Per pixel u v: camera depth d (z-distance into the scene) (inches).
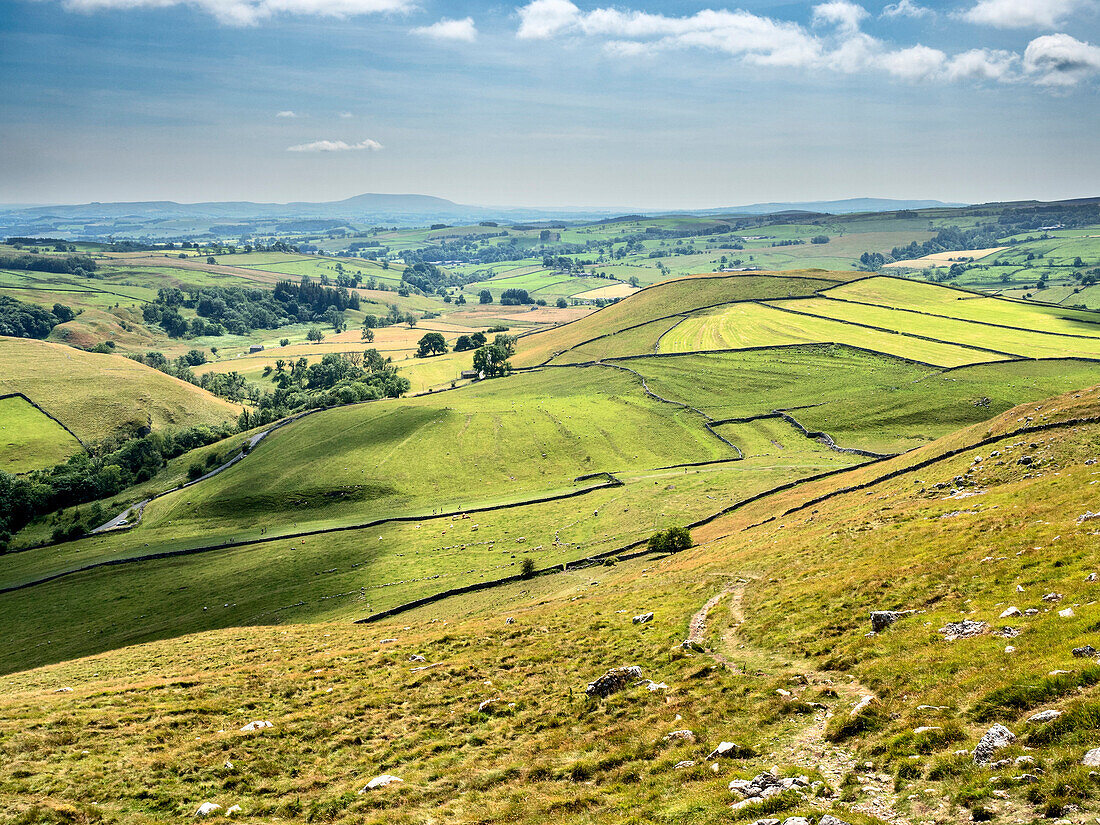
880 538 2012.8
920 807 693.9
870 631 1285.7
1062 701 767.1
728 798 797.2
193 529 6053.2
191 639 2859.3
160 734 1371.8
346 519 5787.4
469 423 7765.8
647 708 1201.4
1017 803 644.1
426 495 6279.5
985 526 1722.4
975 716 821.9
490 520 5221.5
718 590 2053.4
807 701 1035.9
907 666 1044.5
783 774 818.8
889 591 1472.7
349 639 2434.8
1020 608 1119.6
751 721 1025.5
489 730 1256.8
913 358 7849.4
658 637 1663.4
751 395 7608.3
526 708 1343.5
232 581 4633.4
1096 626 917.8
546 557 4188.0
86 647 3826.3
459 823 921.5
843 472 4586.6
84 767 1230.3
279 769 1211.9
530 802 941.8
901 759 782.5
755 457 5984.3
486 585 3838.6
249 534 5644.7
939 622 1190.9
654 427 7175.2
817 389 7455.7
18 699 1706.4
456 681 1568.7
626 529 4495.6
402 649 1946.4
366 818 992.2
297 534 5423.2
